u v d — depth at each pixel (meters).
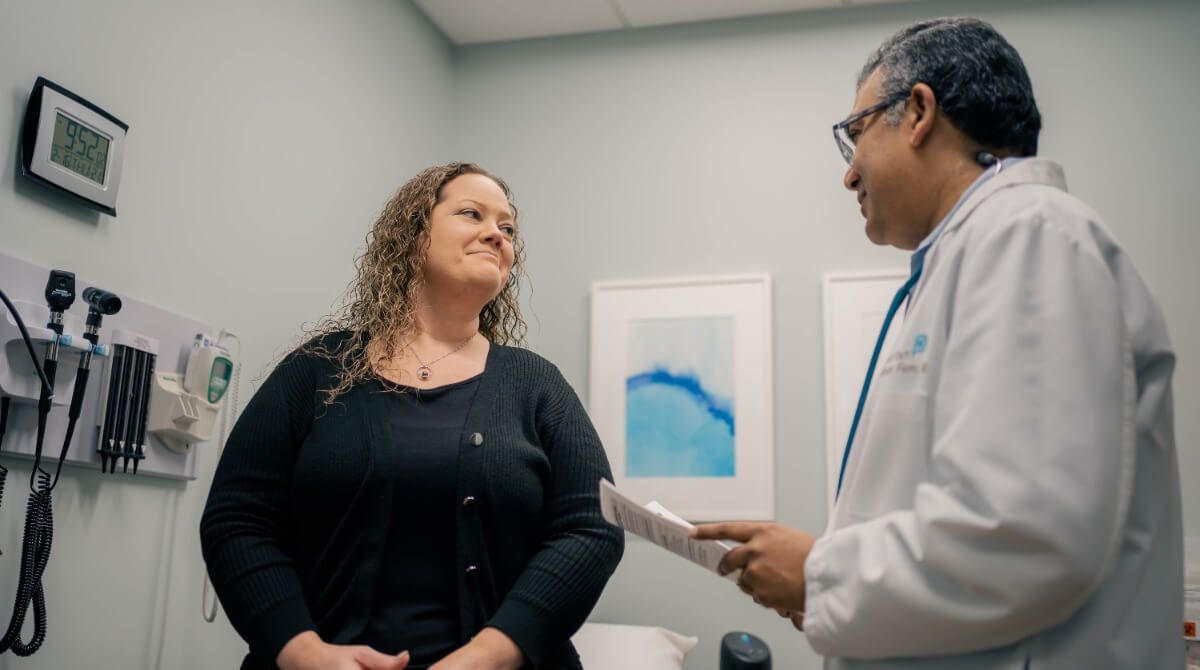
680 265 2.91
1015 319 0.89
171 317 1.91
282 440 1.46
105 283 1.78
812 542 1.02
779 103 2.95
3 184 1.59
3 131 1.60
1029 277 0.91
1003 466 0.83
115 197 1.79
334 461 1.41
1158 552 0.95
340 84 2.60
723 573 1.10
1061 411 0.84
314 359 1.54
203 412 1.91
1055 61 2.76
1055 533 0.80
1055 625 0.89
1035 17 2.81
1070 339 0.86
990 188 1.04
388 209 1.76
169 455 1.90
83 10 1.78
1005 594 0.83
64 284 1.62
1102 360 0.87
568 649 1.48
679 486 2.74
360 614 1.35
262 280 2.23
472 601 1.38
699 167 2.97
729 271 2.87
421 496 1.40
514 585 1.41
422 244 1.65
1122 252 0.97
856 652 0.93
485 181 1.73
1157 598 0.94
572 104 3.13
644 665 2.34
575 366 2.93
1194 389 2.47
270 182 2.29
